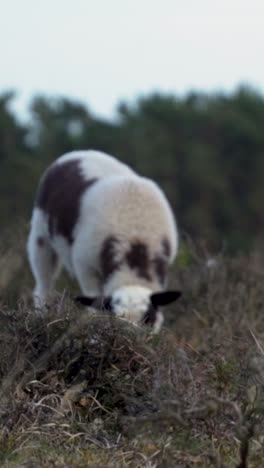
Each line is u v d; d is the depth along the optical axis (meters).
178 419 7.64
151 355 8.91
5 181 41.50
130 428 8.05
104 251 12.11
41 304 9.99
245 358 8.62
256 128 49.38
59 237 12.77
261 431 7.88
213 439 8.00
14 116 46.06
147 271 12.05
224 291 12.46
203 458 7.75
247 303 12.06
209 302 12.12
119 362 8.98
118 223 12.17
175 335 11.33
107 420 8.59
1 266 14.15
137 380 8.80
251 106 51.44
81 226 12.37
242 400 8.21
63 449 8.09
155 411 8.45
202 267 13.05
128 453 7.93
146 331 9.21
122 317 9.67
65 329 9.09
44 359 8.83
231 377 8.50
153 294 11.26
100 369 8.95
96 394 8.89
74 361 9.02
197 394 8.21
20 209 40.25
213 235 43.25
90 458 7.90
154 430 8.02
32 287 14.02
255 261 13.68
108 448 8.12
